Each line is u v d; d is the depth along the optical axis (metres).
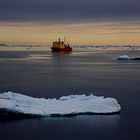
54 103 29.56
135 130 25.84
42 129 26.02
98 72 69.94
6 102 28.28
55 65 90.19
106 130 25.94
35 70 73.62
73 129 26.11
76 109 29.02
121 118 28.45
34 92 41.53
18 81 52.59
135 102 34.97
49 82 51.38
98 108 29.41
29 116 28.03
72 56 149.88
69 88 45.03
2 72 68.38
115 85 48.44
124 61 111.56
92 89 44.28
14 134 25.03
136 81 53.59
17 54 175.00
